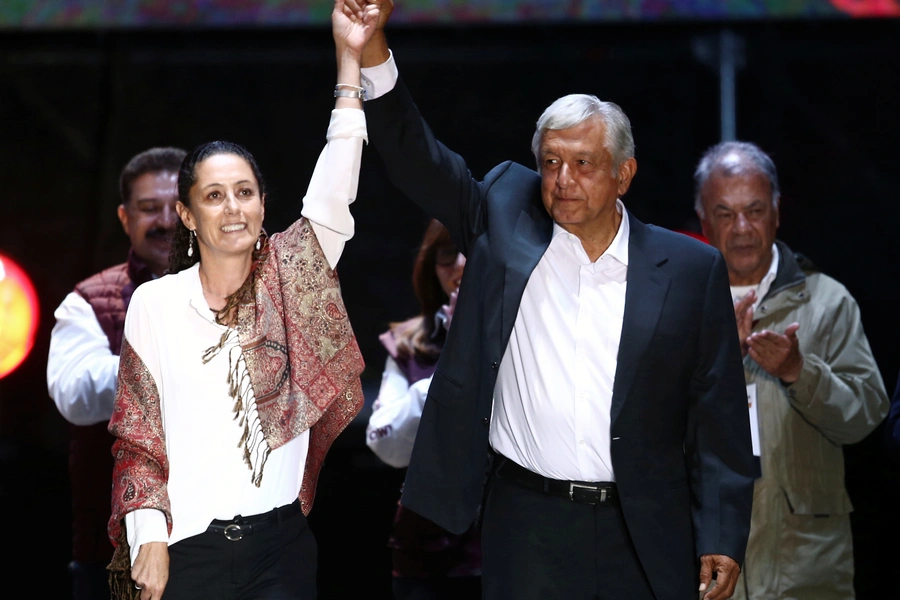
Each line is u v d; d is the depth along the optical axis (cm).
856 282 2322
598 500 947
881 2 2139
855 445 1842
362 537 1922
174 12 2206
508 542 958
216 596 872
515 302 952
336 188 909
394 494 2023
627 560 948
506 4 2181
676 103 2423
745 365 1180
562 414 948
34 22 2205
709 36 2286
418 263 1280
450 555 1207
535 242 976
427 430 977
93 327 1242
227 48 2358
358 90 922
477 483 965
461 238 1016
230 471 876
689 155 2430
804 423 1167
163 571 838
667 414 964
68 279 2525
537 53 2366
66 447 2361
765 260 1239
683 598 949
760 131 2338
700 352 973
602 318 963
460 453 961
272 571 889
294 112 2508
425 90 2459
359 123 917
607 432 948
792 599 1141
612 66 2420
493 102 2466
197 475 872
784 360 1101
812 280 1232
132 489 851
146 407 872
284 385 899
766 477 1151
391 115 948
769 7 2156
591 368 955
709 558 952
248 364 885
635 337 945
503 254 967
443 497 962
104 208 2527
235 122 2509
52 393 1217
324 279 920
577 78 2450
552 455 951
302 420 896
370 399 2261
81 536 1242
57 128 2500
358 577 1805
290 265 917
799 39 2278
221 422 878
